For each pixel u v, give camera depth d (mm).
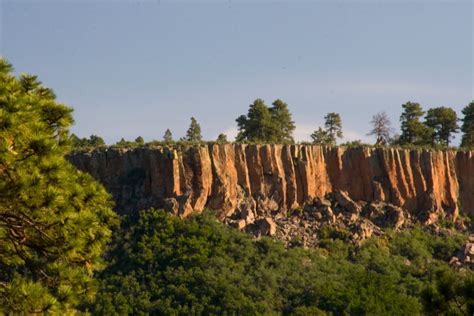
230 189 102500
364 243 99438
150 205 99062
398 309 74688
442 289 27281
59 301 25062
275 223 100938
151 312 77312
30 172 24688
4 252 28312
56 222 25766
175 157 100375
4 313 23594
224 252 89312
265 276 83938
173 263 86250
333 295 78750
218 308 76125
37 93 29109
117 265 87938
